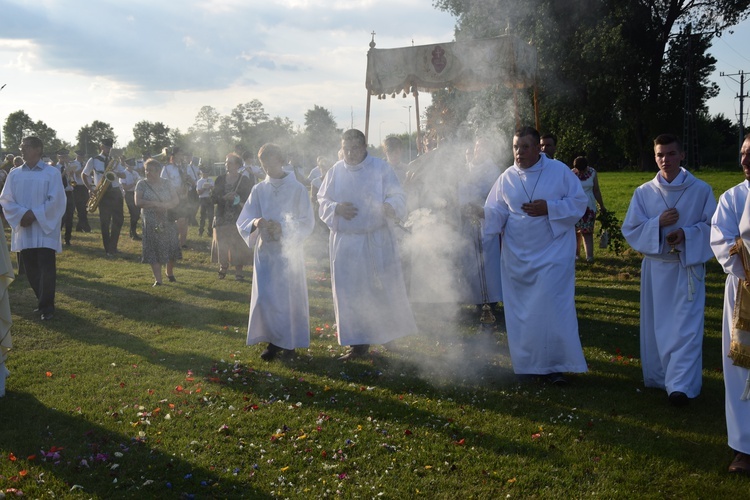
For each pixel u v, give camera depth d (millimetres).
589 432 4461
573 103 33312
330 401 5047
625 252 12203
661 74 40781
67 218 14109
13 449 4211
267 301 6098
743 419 3904
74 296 8773
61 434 4438
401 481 3814
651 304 5223
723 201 4129
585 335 6898
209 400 5066
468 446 4277
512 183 5559
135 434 4441
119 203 12711
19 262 10344
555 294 5316
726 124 73062
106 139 14531
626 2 33500
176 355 6246
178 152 13422
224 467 4004
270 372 5758
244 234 6176
